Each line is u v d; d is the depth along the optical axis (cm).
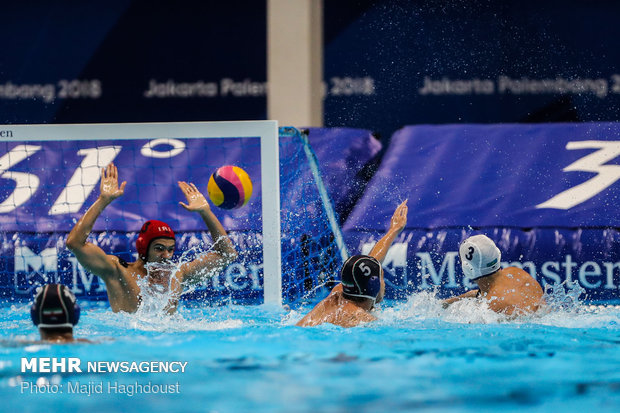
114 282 1616
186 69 2719
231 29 2714
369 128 2678
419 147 2362
